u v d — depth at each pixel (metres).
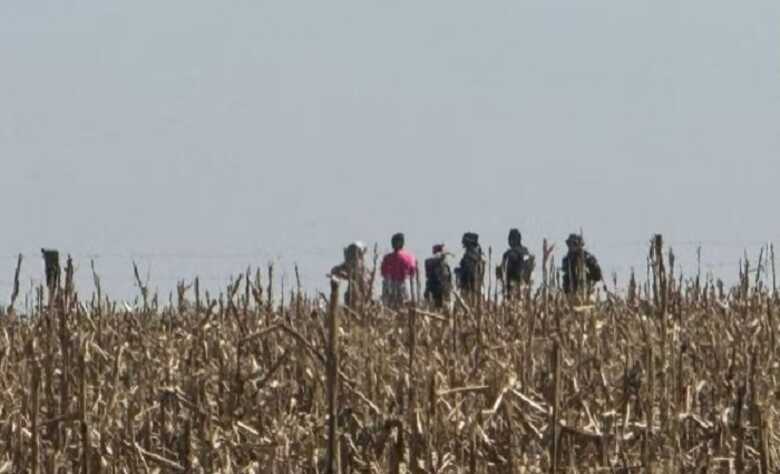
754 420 64.44
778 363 77.56
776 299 98.88
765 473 59.78
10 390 69.38
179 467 62.22
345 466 59.78
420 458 59.72
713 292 102.06
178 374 76.81
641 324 77.50
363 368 71.12
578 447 62.72
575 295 92.12
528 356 73.75
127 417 65.56
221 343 80.44
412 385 61.25
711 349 79.62
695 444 65.62
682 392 67.00
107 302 89.44
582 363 74.62
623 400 65.38
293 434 64.12
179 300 92.69
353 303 96.44
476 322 83.31
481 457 60.75
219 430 65.69
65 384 64.81
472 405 65.75
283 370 76.12
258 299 86.62
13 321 79.88
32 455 56.84
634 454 62.19
